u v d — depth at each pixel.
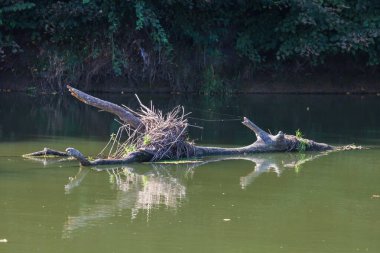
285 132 29.55
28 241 14.82
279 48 44.28
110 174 21.03
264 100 40.91
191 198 18.45
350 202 18.36
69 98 39.69
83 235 15.26
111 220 16.33
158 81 43.66
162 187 19.56
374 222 16.67
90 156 23.38
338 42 43.47
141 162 23.00
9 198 17.91
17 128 28.59
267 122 32.28
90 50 42.25
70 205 17.47
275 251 14.59
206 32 44.25
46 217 16.44
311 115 34.94
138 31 42.62
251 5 44.25
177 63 43.97
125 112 24.08
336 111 36.72
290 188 19.75
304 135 28.97
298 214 17.20
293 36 44.12
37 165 21.89
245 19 44.88
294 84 45.53
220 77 44.44
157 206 17.59
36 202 17.64
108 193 18.72
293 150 25.66
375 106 39.19
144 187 19.55
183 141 24.03
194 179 20.66
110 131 28.56
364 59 46.31
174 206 17.62
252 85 45.06
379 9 44.59
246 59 45.22
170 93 43.47
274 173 21.66
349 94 45.41
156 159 23.25
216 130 29.58
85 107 36.00
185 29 43.50
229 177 21.03
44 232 15.39
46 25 41.03
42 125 29.55
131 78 43.22
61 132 27.97
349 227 16.27
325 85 45.84
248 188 19.67
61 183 19.67
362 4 44.16
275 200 18.42
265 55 45.69
